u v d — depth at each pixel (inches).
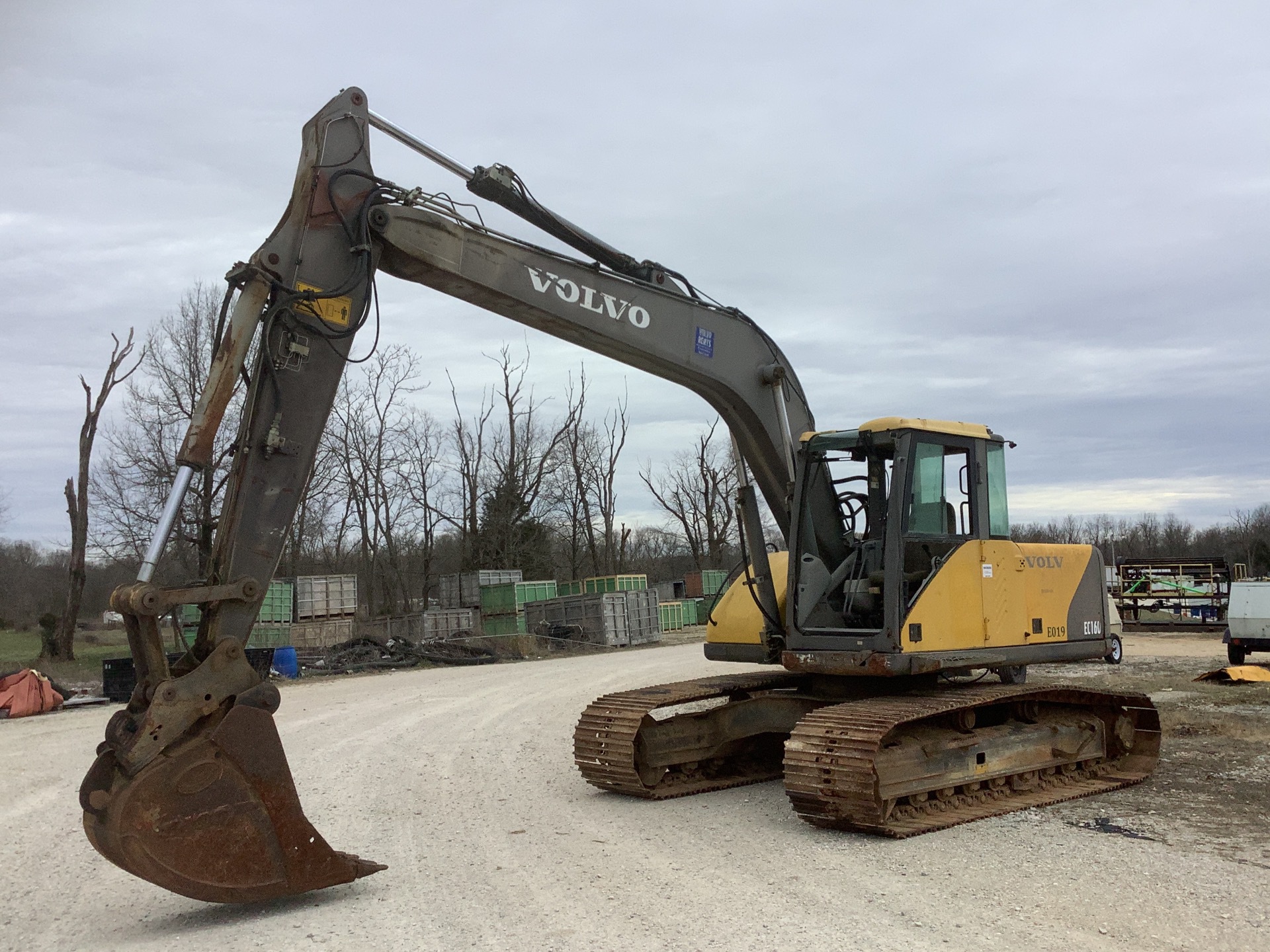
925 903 217.8
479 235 282.8
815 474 356.5
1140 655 963.3
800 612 340.8
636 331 317.1
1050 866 247.6
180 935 206.5
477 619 1341.0
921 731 319.3
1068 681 698.8
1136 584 1374.3
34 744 513.0
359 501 1594.5
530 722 554.3
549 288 296.8
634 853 267.7
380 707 637.3
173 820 201.2
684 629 1765.5
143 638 214.2
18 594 2500.0
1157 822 297.3
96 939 206.5
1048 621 365.7
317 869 218.4
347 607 1190.3
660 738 360.8
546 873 248.4
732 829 297.3
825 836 286.5
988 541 346.6
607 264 326.0
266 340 238.7
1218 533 3147.1
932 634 319.3
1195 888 225.3
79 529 1133.7
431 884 239.9
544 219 303.4
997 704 357.7
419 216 270.2
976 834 286.8
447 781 378.3
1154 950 185.9
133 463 1198.9
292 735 508.4
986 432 356.5
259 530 234.1
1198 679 688.4
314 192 252.7
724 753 386.3
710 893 228.2
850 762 277.9
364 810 327.0
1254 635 805.9
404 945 196.5
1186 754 416.2
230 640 215.2
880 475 350.6
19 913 227.6
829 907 215.9
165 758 201.9
